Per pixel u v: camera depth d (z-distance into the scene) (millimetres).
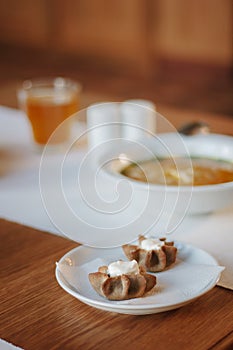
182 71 3322
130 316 651
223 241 812
